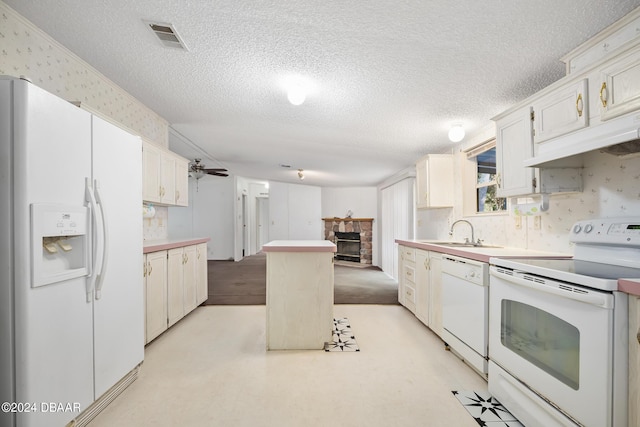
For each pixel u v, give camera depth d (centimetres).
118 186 175
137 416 160
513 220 264
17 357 115
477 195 354
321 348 252
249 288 476
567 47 176
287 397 179
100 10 157
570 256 197
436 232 427
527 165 183
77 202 143
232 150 479
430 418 161
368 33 168
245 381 198
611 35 155
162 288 267
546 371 140
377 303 400
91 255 149
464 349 217
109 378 165
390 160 505
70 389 137
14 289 116
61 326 132
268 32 170
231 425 154
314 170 630
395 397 180
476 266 202
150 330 246
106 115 225
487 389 190
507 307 171
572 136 167
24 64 167
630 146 147
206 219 795
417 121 309
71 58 200
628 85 134
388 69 208
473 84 226
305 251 250
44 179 125
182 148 470
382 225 699
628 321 111
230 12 154
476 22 155
